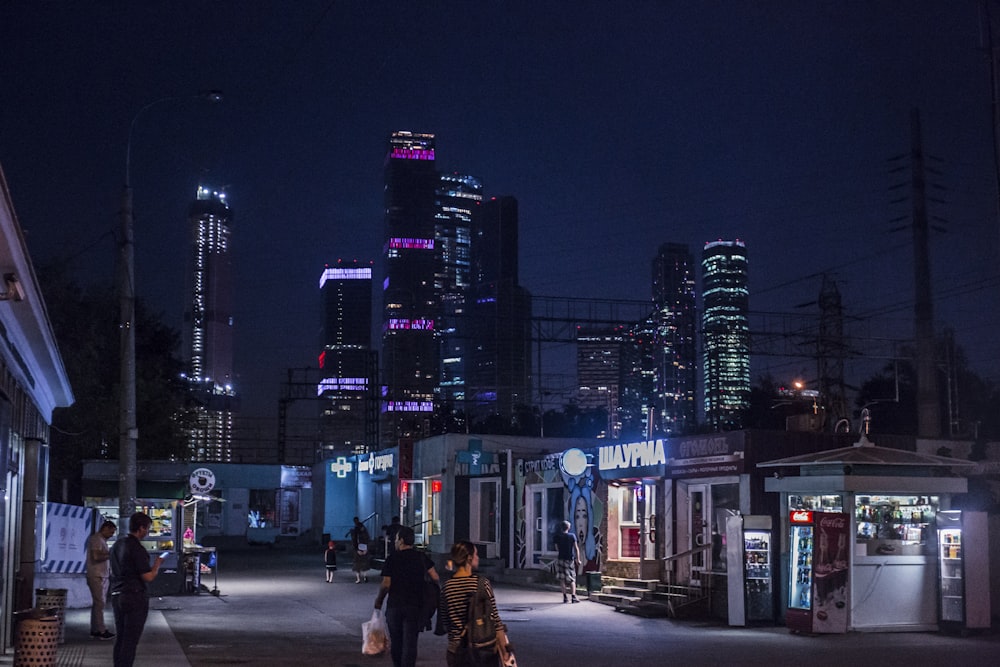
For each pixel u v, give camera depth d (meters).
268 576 34.28
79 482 39.00
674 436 25.58
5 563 13.63
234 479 61.06
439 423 95.06
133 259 21.92
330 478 56.97
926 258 46.34
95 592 16.47
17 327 13.02
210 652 15.13
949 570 19.94
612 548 27.59
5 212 9.20
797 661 15.69
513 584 31.22
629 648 17.03
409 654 11.50
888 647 17.62
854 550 19.97
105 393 41.34
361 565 31.52
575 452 28.31
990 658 16.22
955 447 26.84
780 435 22.55
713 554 23.44
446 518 37.44
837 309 52.25
